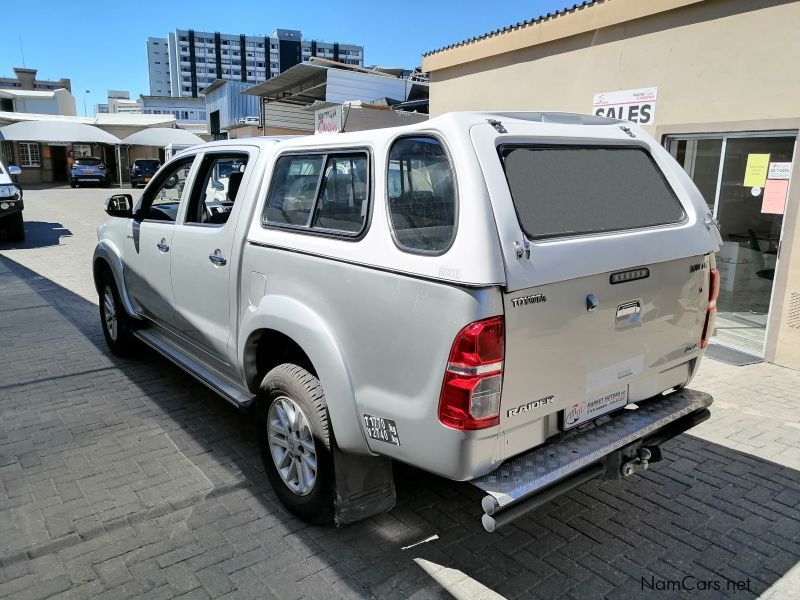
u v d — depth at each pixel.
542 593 2.76
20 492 3.50
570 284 2.51
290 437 3.17
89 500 3.43
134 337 5.53
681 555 3.05
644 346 2.94
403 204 2.60
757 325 6.26
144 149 40.78
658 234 2.93
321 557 2.97
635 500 3.54
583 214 2.76
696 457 4.07
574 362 2.62
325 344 2.83
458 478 2.40
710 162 6.47
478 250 2.28
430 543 3.11
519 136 2.67
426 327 2.41
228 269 3.55
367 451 2.77
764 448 4.20
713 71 6.13
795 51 5.47
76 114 57.53
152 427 4.36
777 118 5.65
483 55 8.96
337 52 164.50
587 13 7.26
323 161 3.06
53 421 4.44
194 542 3.07
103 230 5.57
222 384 3.87
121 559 2.93
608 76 7.22
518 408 2.45
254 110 32.28
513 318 2.34
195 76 176.12
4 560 2.92
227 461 3.88
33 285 9.10
